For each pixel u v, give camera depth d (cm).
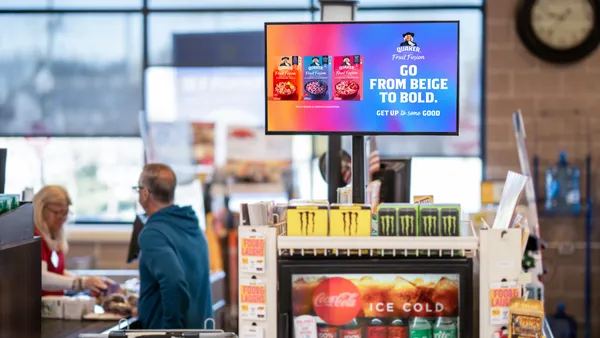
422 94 268
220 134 696
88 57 696
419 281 240
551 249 662
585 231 659
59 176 699
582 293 660
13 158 696
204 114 696
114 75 696
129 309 378
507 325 236
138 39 694
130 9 692
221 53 693
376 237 234
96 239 671
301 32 269
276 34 269
